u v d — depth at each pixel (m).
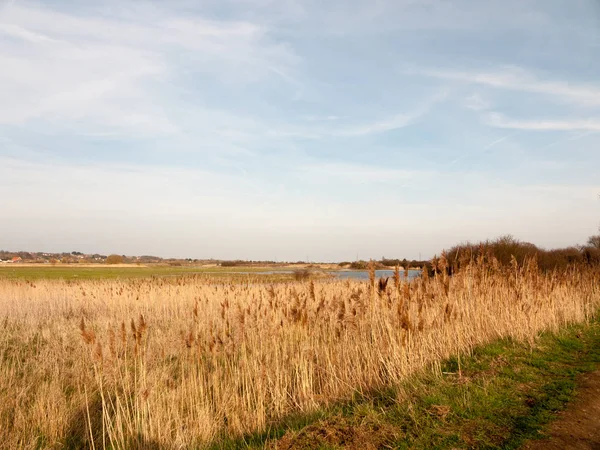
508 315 10.18
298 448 5.00
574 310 12.10
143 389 6.79
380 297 8.81
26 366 9.53
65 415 7.00
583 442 4.84
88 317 15.76
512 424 5.35
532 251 21.92
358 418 5.66
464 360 8.11
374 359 7.83
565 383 6.69
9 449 6.03
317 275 32.59
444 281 9.91
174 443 6.05
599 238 30.33
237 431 6.41
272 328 9.18
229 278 28.69
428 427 5.30
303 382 7.34
